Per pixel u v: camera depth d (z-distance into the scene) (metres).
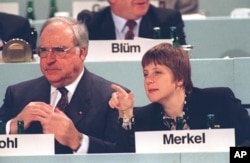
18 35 15.09
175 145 12.58
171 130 12.60
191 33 16.36
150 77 13.01
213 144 12.59
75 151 12.79
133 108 12.91
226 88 13.09
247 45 16.45
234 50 16.44
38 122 12.87
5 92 13.21
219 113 12.99
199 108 12.95
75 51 12.97
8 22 15.15
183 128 12.89
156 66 12.98
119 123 12.87
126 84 13.24
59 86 12.95
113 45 13.98
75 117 12.87
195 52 16.39
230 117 12.99
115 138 12.83
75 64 12.97
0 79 13.22
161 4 18.17
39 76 13.24
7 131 12.88
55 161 12.56
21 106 12.98
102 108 12.90
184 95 12.97
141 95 13.17
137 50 13.99
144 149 12.56
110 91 12.96
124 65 13.27
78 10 18.88
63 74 12.94
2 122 12.93
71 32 12.98
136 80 13.24
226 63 13.37
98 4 18.86
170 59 12.97
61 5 21.00
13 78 13.22
